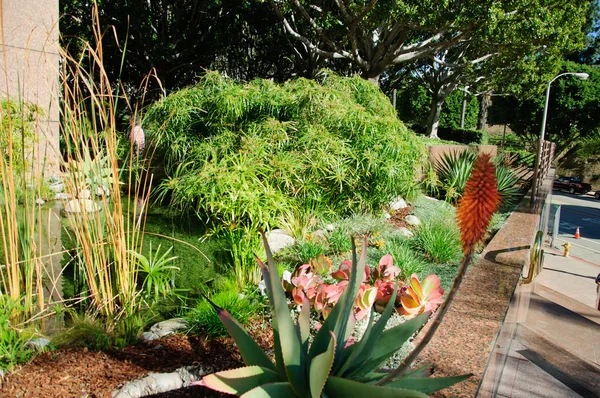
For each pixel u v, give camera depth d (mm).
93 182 3174
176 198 5652
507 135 49688
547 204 10984
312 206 5941
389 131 6562
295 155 5953
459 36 13977
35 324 2939
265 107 6781
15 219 2883
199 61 19562
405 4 12180
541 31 13062
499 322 2654
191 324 2980
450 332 2504
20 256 3229
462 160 9078
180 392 2246
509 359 4969
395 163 6355
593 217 26328
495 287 3326
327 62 20797
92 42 15164
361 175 6215
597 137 34625
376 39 15891
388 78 27359
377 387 1432
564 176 38219
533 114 35844
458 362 2168
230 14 18844
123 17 15516
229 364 2502
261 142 6000
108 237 3246
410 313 2803
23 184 2930
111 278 3475
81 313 3107
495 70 23078
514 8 12953
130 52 16703
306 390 1618
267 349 2697
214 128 6773
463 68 21203
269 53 20922
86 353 2629
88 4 14617
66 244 4562
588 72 34656
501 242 4965
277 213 5441
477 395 1871
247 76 21781
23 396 2156
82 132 3141
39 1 7195
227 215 4934
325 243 5188
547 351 5410
